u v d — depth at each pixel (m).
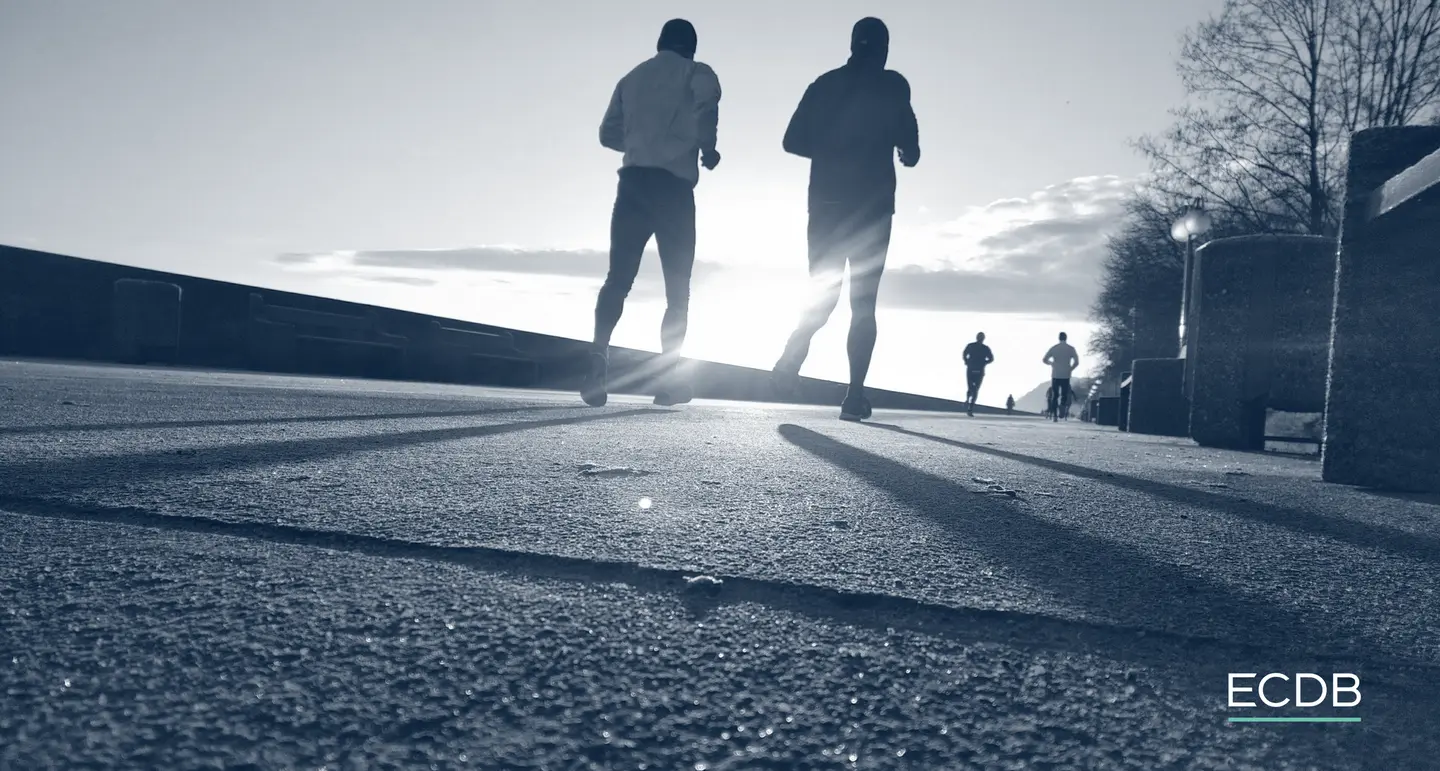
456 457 3.40
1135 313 36.28
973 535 2.24
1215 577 1.89
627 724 1.03
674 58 7.64
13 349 14.72
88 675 1.10
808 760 0.96
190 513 2.07
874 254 7.84
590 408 7.58
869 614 1.50
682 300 8.20
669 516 2.31
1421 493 3.75
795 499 2.72
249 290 17.19
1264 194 25.23
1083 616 1.53
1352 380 3.93
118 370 11.58
